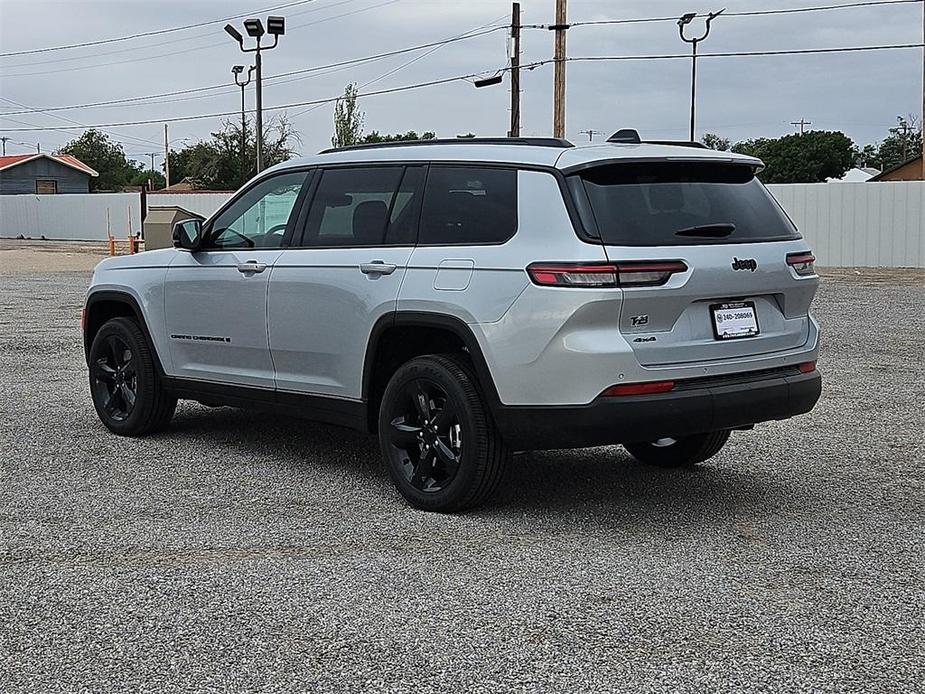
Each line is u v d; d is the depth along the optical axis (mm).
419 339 6332
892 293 20984
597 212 5555
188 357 7527
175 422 8484
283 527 5777
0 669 4035
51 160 71875
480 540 5566
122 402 8023
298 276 6676
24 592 4812
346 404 6539
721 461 7316
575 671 4020
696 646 4250
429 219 6180
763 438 8031
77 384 10258
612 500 6332
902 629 4430
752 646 4254
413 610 4605
